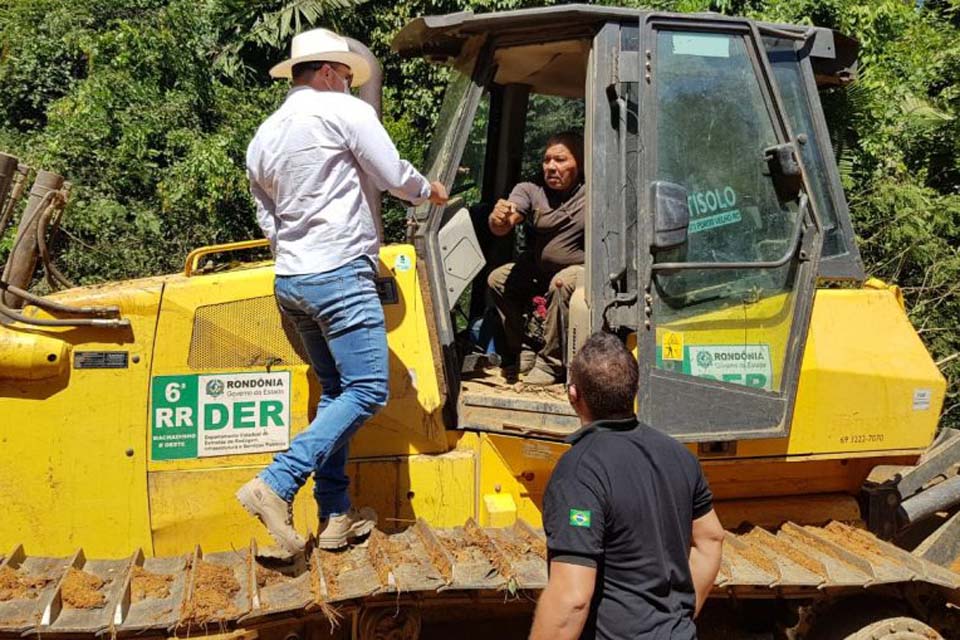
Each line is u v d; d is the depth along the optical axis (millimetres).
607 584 2576
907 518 4336
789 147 3732
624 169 3594
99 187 8633
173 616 3084
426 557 3455
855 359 3992
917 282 7770
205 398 3656
